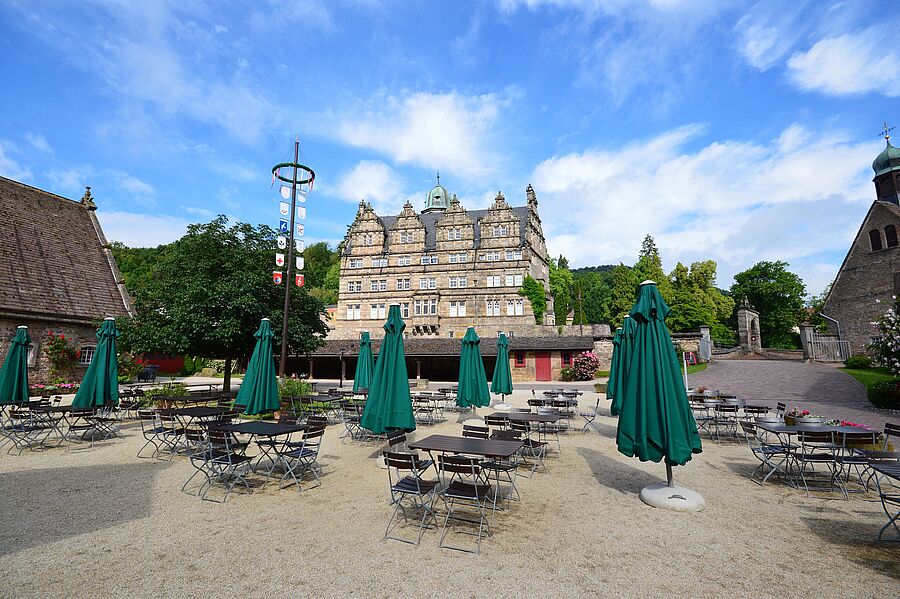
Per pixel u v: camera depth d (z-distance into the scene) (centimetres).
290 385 1848
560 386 3145
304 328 2370
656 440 701
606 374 3891
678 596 453
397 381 898
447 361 4162
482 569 506
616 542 583
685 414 707
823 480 874
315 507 709
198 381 3438
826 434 843
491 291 4862
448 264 5012
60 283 2686
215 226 2272
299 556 535
